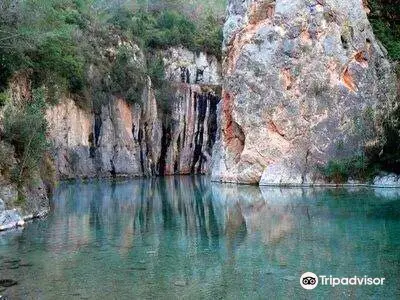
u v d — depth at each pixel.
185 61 66.62
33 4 28.06
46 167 30.06
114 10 65.31
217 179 43.84
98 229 19.59
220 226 20.09
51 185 30.27
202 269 13.38
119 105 54.50
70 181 46.84
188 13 75.69
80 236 18.05
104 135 52.25
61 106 45.72
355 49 37.94
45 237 17.86
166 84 61.91
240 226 19.94
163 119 60.75
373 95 37.47
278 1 39.19
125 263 14.08
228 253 15.16
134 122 56.12
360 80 37.50
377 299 10.75
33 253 15.30
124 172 54.22
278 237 17.27
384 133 34.12
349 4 38.69
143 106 57.41
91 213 24.33
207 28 71.31
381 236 16.73
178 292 11.51
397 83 37.50
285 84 38.19
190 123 62.56
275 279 12.32
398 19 41.19
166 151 60.84
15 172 21.88
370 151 35.22
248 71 39.72
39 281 12.39
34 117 23.38
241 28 42.44
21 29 27.11
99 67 52.94
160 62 62.66
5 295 11.35
